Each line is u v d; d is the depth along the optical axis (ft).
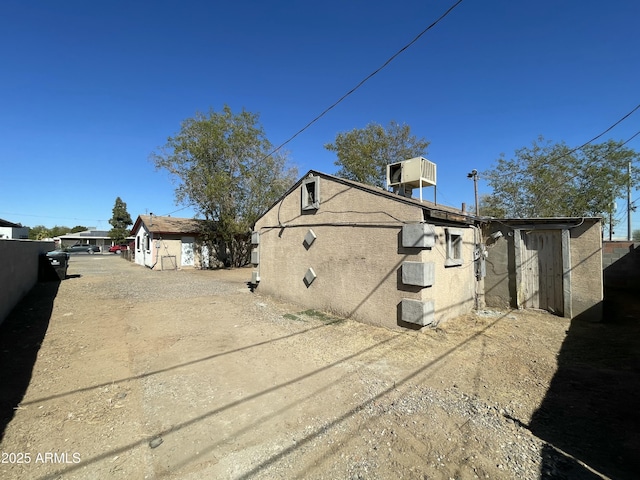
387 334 20.33
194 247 72.64
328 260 26.37
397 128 80.89
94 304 29.71
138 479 8.11
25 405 11.60
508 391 12.92
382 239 22.33
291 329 21.83
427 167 27.84
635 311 27.04
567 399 12.26
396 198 21.49
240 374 14.69
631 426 10.46
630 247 39.99
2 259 22.41
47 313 25.72
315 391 13.03
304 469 8.53
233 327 22.39
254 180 66.64
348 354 17.16
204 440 9.78
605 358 16.39
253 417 11.09
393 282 21.58
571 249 24.67
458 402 12.06
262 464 8.72
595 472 8.30
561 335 20.25
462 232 25.58
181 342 19.15
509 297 27.68
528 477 8.14
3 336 19.52
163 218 80.53
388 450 9.30
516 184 60.95
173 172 64.44
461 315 25.08
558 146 57.67
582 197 55.83
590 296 23.71
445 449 9.32
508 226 27.71
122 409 11.53
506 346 18.19
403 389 13.16
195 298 33.30
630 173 53.26
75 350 17.46
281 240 31.91
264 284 34.47
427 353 17.10
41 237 171.01
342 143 80.28
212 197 61.52
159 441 9.66
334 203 25.90
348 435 10.05
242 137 64.44
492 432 10.14
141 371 14.92
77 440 9.68
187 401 12.17
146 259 74.33
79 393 12.65
